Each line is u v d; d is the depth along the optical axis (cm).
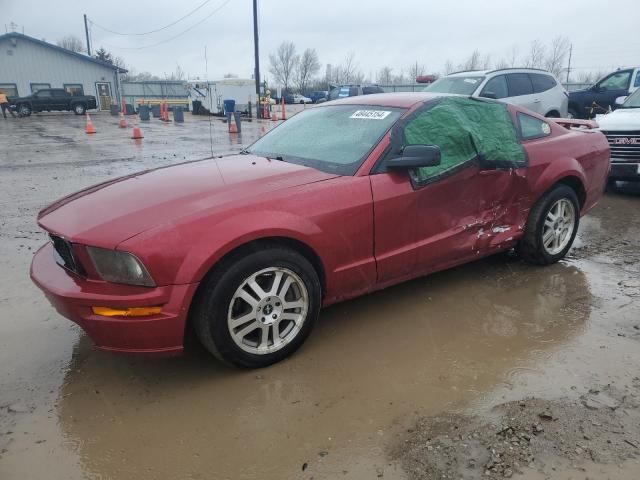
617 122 723
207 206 287
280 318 304
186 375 301
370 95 440
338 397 277
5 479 224
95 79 4150
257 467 229
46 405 275
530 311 376
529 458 229
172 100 4244
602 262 477
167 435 251
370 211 328
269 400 276
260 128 2131
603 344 328
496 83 1073
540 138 446
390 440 244
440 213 367
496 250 423
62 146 1462
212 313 278
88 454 239
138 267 262
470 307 383
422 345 330
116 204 301
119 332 267
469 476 220
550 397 272
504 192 406
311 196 310
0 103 3056
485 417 257
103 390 288
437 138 370
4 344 336
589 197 490
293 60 7225
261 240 292
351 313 375
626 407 263
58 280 284
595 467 223
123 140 1638
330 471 226
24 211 677
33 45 3828
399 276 362
